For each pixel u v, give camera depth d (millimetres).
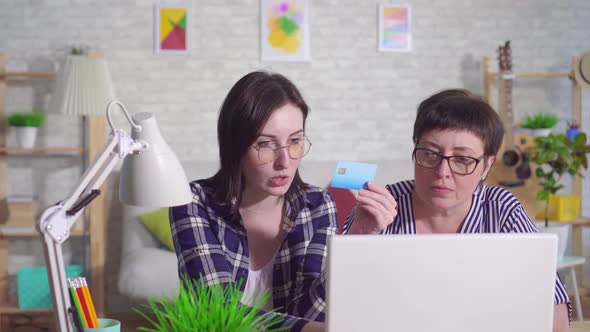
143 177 1078
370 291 967
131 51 4402
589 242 4793
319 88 4570
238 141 1455
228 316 1032
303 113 1496
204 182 1648
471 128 1404
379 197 1403
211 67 4465
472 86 4695
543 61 4750
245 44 4488
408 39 4617
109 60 4383
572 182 4707
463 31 4676
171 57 4441
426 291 972
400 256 964
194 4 4441
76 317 983
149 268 3582
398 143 4656
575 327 1548
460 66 4684
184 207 1575
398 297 970
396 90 4637
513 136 4504
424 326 977
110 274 4359
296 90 1479
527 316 992
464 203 1598
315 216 1671
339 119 4598
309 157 4578
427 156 1438
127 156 1094
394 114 4645
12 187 4348
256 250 1662
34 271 3869
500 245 977
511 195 1651
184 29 4430
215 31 4465
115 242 4359
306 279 1615
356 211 1457
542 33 4742
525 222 1614
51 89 4344
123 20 4391
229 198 1562
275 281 1634
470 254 974
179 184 1101
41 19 4328
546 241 980
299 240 1637
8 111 4320
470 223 1609
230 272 1568
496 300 985
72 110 3896
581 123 4633
